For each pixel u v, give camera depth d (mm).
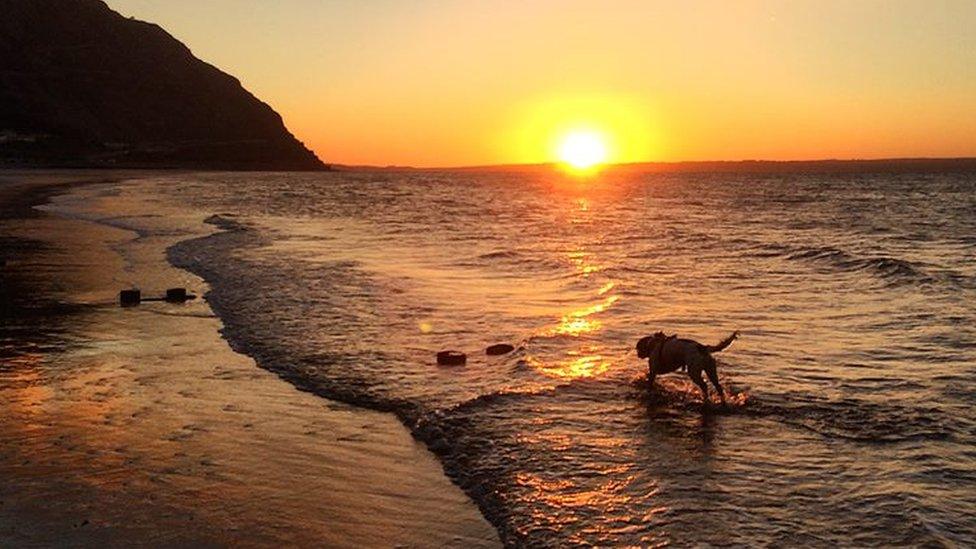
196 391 9781
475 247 25875
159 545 5871
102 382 10148
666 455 7414
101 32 163000
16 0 150375
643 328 12906
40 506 6516
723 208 53750
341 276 18734
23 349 11883
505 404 9055
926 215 45312
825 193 77688
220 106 173875
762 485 6684
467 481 7039
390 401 9289
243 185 85625
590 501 6492
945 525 5848
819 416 8367
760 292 16516
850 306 14781
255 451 7793
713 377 8992
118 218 37812
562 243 27484
